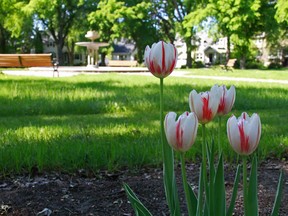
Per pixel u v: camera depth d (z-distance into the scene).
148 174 3.27
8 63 17.08
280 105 7.98
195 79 15.45
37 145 3.78
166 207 2.60
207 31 36.03
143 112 7.03
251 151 1.22
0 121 5.82
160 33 43.41
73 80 13.49
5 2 40.53
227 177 3.16
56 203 2.66
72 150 3.58
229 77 17.95
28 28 44.22
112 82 12.62
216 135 4.38
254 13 32.59
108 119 6.05
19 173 3.26
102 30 41.03
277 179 3.17
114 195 2.81
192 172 3.32
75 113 7.02
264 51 57.31
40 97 8.20
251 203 1.32
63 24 45.66
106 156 3.48
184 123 1.20
